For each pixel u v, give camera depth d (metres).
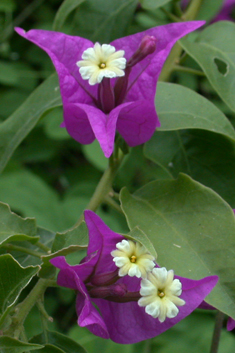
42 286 0.22
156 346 0.31
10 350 0.20
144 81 0.22
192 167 0.25
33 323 0.32
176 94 0.24
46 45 0.22
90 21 0.26
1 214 0.22
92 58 0.22
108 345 0.30
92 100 0.22
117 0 0.26
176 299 0.20
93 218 0.20
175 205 0.22
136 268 0.20
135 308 0.21
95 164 0.31
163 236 0.22
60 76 0.22
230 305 0.21
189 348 0.31
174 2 0.26
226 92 0.24
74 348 0.22
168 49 0.22
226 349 0.30
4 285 0.21
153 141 0.25
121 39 0.23
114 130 0.21
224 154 0.24
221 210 0.22
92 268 0.21
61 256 0.20
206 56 0.24
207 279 0.21
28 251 0.22
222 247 0.21
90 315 0.20
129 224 0.22
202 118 0.23
